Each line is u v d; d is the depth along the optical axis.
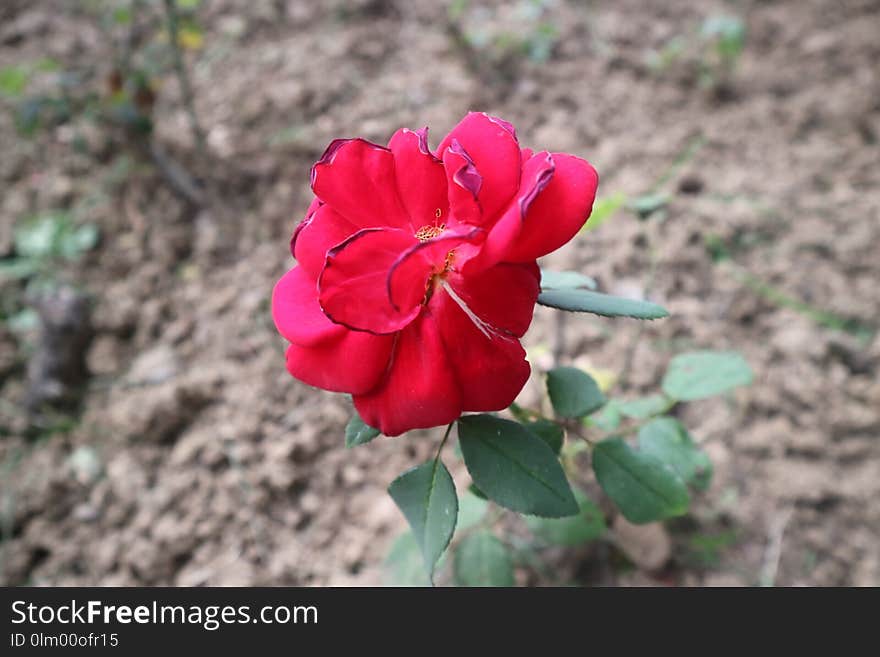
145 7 0.57
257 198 0.47
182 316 0.42
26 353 0.41
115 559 0.35
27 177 0.48
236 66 0.54
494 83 0.52
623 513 0.23
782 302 0.41
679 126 0.49
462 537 0.34
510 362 0.18
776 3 0.57
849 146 0.47
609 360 0.39
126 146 0.48
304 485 0.37
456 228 0.17
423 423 0.18
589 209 0.17
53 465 0.37
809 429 0.36
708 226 0.44
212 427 0.38
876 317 0.40
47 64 0.48
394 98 0.51
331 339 0.18
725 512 0.34
